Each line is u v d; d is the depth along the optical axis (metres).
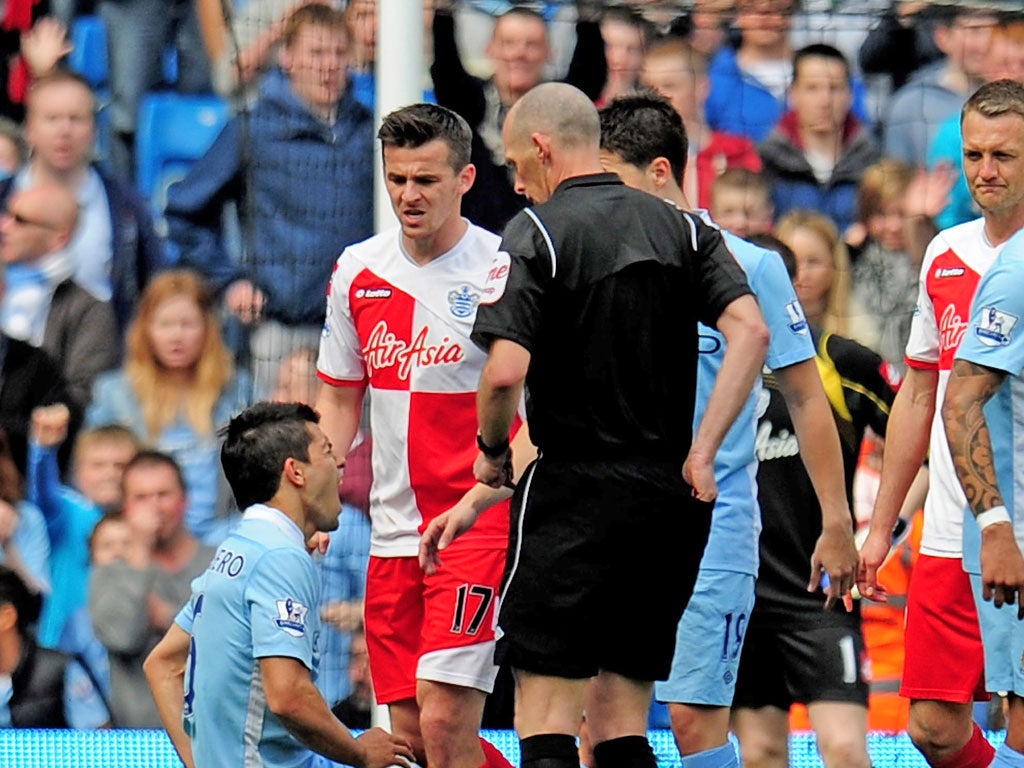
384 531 19.44
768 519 20.67
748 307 15.12
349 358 19.64
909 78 29.23
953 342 19.28
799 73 28.91
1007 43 29.30
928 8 29.27
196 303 27.34
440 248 19.05
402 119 18.41
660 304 15.16
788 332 18.31
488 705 25.39
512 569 15.48
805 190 28.59
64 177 27.47
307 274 27.92
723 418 14.88
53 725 25.42
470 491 18.19
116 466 26.61
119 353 27.20
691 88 28.81
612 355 15.09
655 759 15.73
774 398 20.78
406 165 18.38
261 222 27.91
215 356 27.38
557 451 15.34
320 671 25.59
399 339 19.06
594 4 28.61
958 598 19.17
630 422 15.19
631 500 15.12
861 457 26.11
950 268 19.44
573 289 15.01
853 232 28.44
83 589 26.03
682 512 15.38
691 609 18.59
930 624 19.41
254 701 15.70
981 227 19.53
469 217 27.75
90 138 27.67
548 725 15.22
